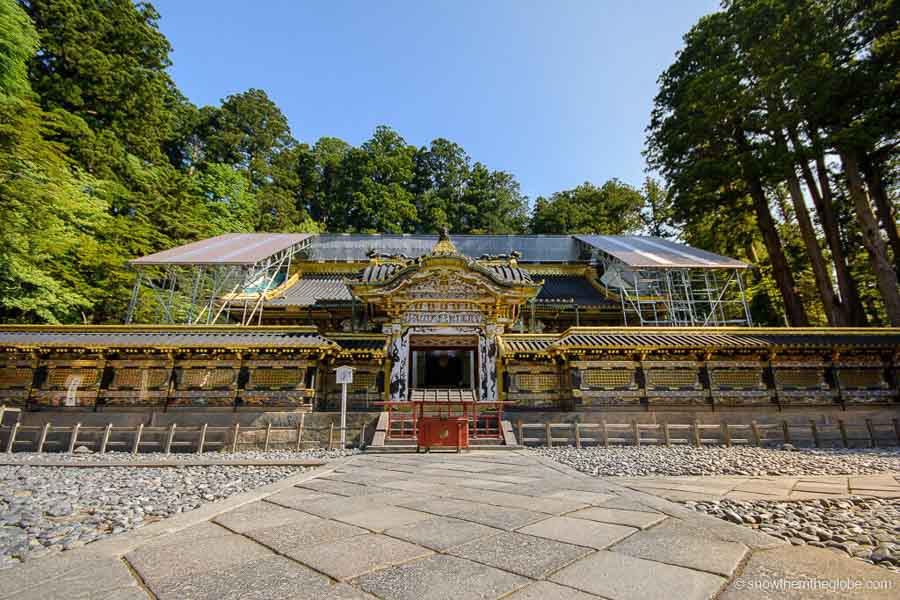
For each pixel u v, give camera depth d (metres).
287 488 7.75
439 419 13.87
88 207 27.12
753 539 4.46
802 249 37.16
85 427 14.97
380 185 60.47
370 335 19.12
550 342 18.97
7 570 3.92
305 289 29.22
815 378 18.06
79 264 26.88
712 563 3.76
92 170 32.97
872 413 17.70
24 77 24.48
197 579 3.59
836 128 27.12
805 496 6.96
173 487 8.54
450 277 19.59
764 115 28.19
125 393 16.33
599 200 57.97
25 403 16.05
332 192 65.88
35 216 22.23
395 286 19.16
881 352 18.44
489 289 19.14
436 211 60.88
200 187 45.97
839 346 17.80
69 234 25.09
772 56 27.28
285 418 16.12
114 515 6.42
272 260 28.69
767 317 38.56
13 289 22.52
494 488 7.45
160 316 29.12
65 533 5.62
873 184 28.23
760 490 7.46
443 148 69.69
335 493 7.23
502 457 12.20
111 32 39.91
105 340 16.38
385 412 16.17
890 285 24.44
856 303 26.81
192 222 34.97
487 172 70.12
